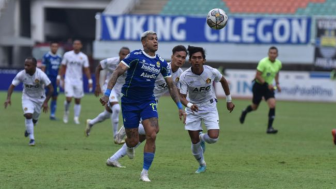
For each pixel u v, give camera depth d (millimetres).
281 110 63594
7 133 36781
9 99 31484
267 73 41000
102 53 87375
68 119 48188
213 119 23891
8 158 26438
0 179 21188
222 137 37750
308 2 93375
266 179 22344
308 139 37344
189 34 84750
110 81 21109
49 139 34219
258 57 83125
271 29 82375
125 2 94875
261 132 41406
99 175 22422
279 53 82375
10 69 89062
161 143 33875
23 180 21047
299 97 80188
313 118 54094
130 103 21953
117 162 24547
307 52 81375
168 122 47594
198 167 25250
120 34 86625
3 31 106688
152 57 21625
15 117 48250
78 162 25734
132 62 21312
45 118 48750
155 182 21156
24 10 113375
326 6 92688
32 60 30625
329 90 78812
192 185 20734
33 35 109750
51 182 20734
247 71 81250
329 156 29438
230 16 83750
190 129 23844
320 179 22516
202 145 24344
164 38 85375
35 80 31000
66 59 45188
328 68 82250
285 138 37719
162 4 97312
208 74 23531
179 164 26031
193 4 96562
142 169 23766
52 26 117562
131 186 20188
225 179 22219
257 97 42188
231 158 28297
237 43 83625
